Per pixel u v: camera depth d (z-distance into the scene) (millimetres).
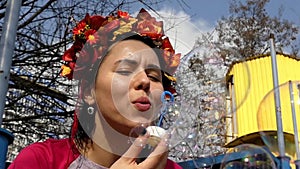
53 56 5207
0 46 2895
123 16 1423
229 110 1684
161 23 1453
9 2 3072
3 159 2094
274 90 2695
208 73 1581
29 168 1202
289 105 2566
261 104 2701
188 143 1357
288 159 2207
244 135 4414
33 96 5488
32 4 5305
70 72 1505
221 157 2078
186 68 1545
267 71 7805
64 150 1299
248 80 1805
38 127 5387
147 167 995
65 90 5328
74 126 1309
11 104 5336
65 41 5027
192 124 1310
